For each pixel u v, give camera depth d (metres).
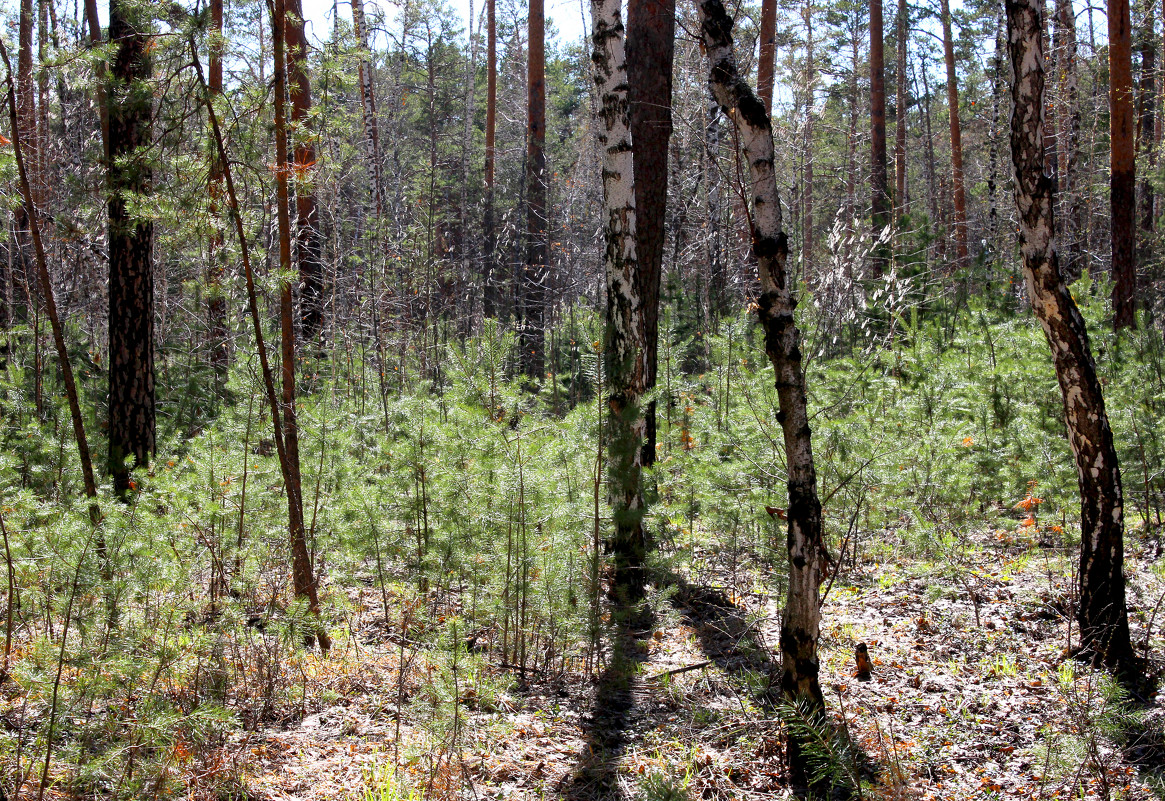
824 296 8.00
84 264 13.62
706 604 6.69
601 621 5.59
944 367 8.59
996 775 4.32
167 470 6.48
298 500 5.90
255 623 5.70
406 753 4.24
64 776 3.67
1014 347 8.97
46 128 12.62
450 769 4.18
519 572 5.61
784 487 6.71
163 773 3.63
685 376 11.31
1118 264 12.07
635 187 7.27
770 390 7.37
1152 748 4.34
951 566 6.24
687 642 6.04
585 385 12.49
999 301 11.52
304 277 11.88
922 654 5.61
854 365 8.57
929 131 28.30
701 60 13.29
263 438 6.99
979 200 22.97
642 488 6.32
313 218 13.07
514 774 4.36
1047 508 6.79
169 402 10.54
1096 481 5.18
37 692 4.08
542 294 19.33
